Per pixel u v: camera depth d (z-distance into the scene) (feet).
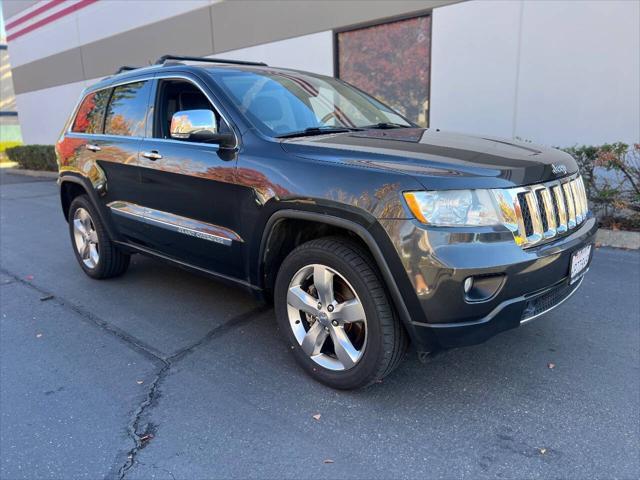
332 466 7.66
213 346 11.64
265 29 33.30
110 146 13.88
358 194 8.36
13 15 62.49
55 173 53.06
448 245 7.73
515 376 9.93
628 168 18.72
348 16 28.91
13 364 11.09
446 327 8.00
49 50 57.00
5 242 22.67
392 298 8.35
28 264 18.80
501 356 10.69
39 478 7.62
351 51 29.66
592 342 11.14
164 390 9.87
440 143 9.70
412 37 26.99
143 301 14.52
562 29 21.83
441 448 7.97
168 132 12.57
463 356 10.74
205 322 12.98
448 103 25.94
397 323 8.61
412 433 8.36
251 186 9.89
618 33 20.52
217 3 36.04
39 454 8.14
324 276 9.17
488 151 9.22
